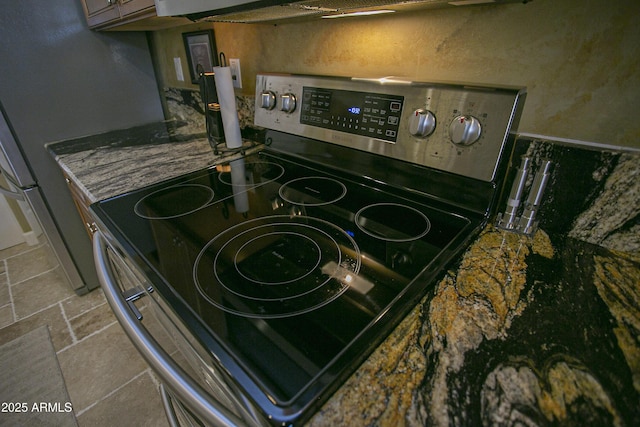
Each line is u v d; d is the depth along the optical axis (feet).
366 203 2.60
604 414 1.12
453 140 2.14
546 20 1.94
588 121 1.98
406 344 1.39
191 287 1.71
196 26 4.46
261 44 3.76
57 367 4.54
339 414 1.13
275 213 2.50
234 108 3.73
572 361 1.31
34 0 4.16
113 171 3.44
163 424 3.88
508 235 2.20
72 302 5.64
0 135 4.27
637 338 1.43
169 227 2.33
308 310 1.53
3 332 5.09
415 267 1.83
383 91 2.46
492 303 1.61
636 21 1.68
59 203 5.00
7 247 7.16
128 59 5.20
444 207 2.47
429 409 1.14
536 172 2.10
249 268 1.86
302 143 3.33
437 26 2.36
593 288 1.72
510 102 1.93
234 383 1.22
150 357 1.61
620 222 1.95
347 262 1.89
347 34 2.91
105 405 4.08
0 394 4.22
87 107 4.93
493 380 1.23
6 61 4.14
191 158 3.74
